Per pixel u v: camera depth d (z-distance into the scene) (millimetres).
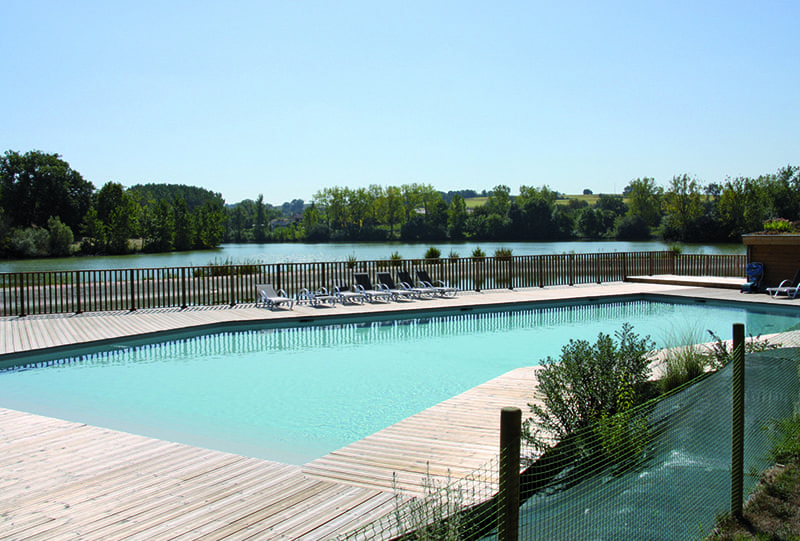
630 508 3947
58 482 4672
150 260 53531
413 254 51000
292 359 10633
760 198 61406
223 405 7953
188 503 4258
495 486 4461
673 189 67312
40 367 10008
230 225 103375
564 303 16141
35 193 70500
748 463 4805
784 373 5754
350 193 96375
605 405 4934
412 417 6453
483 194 169375
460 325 13719
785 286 16359
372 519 3971
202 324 12328
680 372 6535
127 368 9992
